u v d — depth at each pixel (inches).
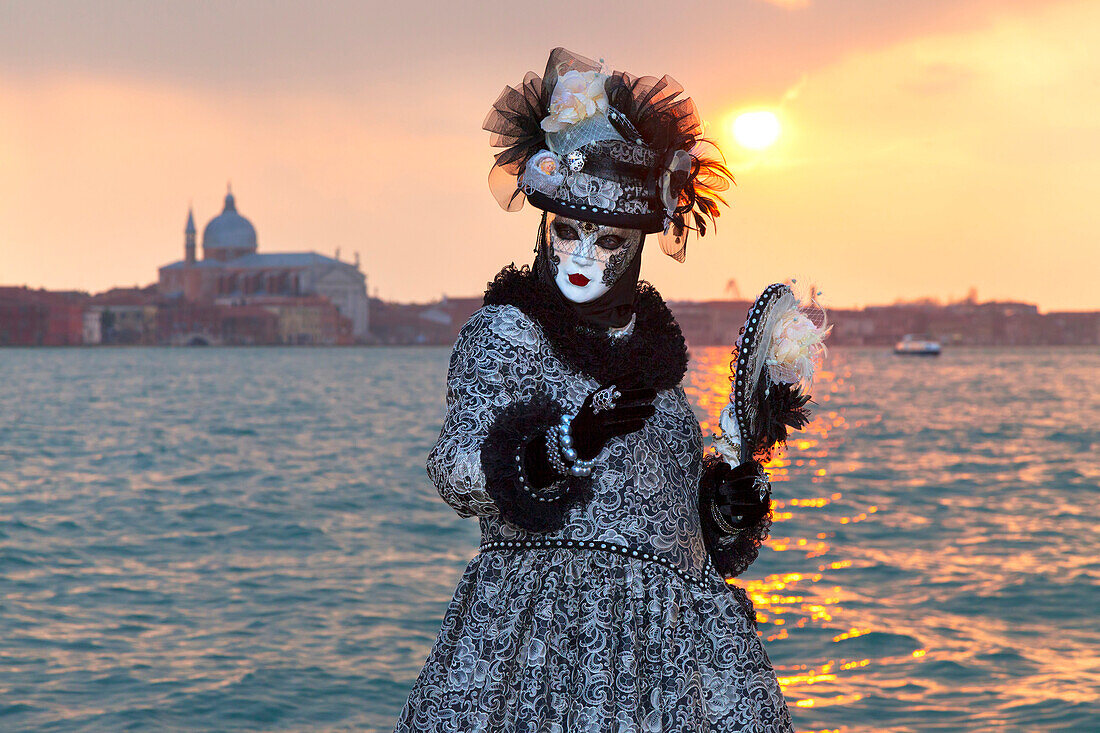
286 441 1219.2
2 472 875.4
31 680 288.7
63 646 322.7
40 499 698.2
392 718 264.2
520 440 63.3
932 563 437.7
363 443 1200.2
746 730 69.2
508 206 74.1
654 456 70.1
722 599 71.4
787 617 342.0
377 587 409.4
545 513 63.9
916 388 2822.3
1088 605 360.5
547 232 71.9
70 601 383.6
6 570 441.1
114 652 315.9
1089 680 275.3
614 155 70.1
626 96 71.0
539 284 70.9
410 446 1159.0
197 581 420.8
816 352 76.6
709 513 73.5
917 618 341.1
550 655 67.4
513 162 73.0
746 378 73.8
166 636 335.3
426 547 502.6
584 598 67.7
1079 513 609.3
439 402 2169.0
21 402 2066.9
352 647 323.3
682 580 69.7
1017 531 534.6
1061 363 6077.8
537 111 72.1
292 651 318.3
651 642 67.8
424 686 69.4
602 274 70.9
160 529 562.6
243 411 1825.8
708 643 70.0
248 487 771.4
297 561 464.4
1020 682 274.4
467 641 68.7
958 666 287.3
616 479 68.6
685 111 72.9
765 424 76.2
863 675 281.3
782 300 75.8
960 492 717.3
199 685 285.0
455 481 64.6
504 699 67.4
